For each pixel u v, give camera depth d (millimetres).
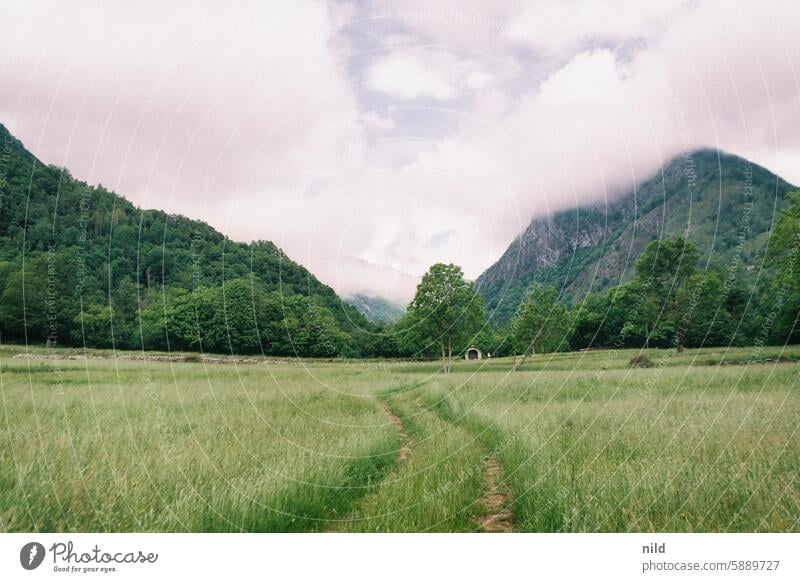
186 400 12031
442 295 37250
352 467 6930
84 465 5539
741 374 13797
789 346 21016
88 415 8984
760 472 5035
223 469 5863
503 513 5594
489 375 21828
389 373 27500
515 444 7738
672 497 4812
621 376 16562
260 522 4824
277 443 7570
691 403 9906
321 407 12297
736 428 7082
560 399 12805
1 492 4680
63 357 26672
